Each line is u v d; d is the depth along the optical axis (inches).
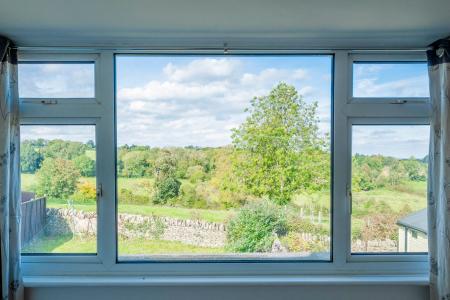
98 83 86.4
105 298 84.1
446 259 78.6
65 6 62.6
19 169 81.6
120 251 88.3
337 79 87.3
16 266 79.8
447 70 78.7
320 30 75.3
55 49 84.4
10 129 79.7
